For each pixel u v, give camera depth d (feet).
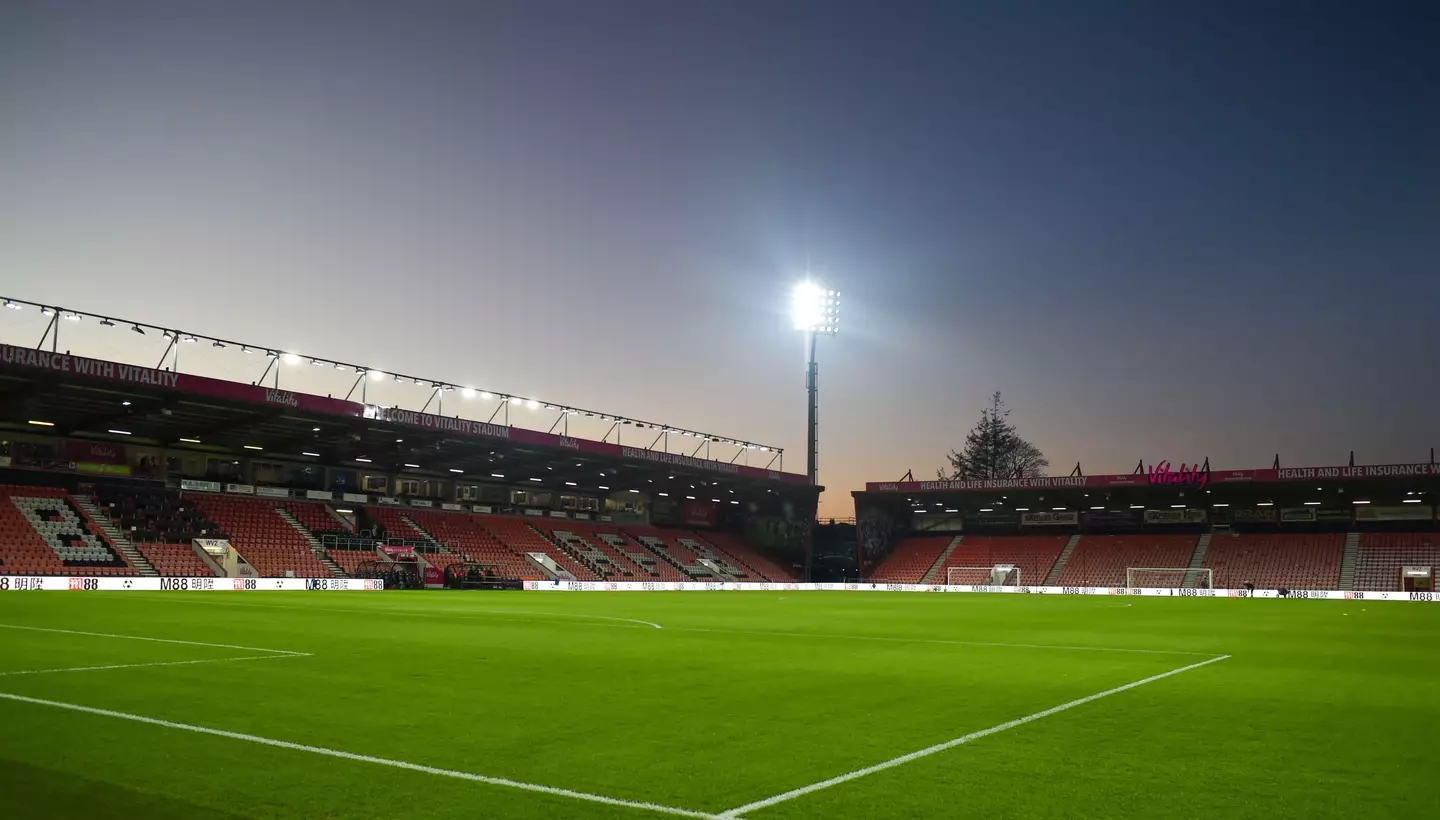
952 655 63.87
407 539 212.43
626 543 262.67
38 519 161.17
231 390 161.27
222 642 64.18
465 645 65.36
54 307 141.59
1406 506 247.91
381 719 35.58
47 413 165.27
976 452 409.90
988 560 284.00
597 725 34.91
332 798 24.62
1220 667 58.03
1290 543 253.65
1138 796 25.58
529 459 225.15
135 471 184.75
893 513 303.07
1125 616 121.08
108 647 59.52
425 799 24.62
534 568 224.94
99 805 23.89
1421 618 120.16
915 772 28.09
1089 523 287.07
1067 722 36.88
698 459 248.11
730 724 35.50
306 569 184.03
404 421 186.29
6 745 30.42
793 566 294.66
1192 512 273.75
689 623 95.40
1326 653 68.23
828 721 36.47
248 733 32.63
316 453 208.44
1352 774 28.27
